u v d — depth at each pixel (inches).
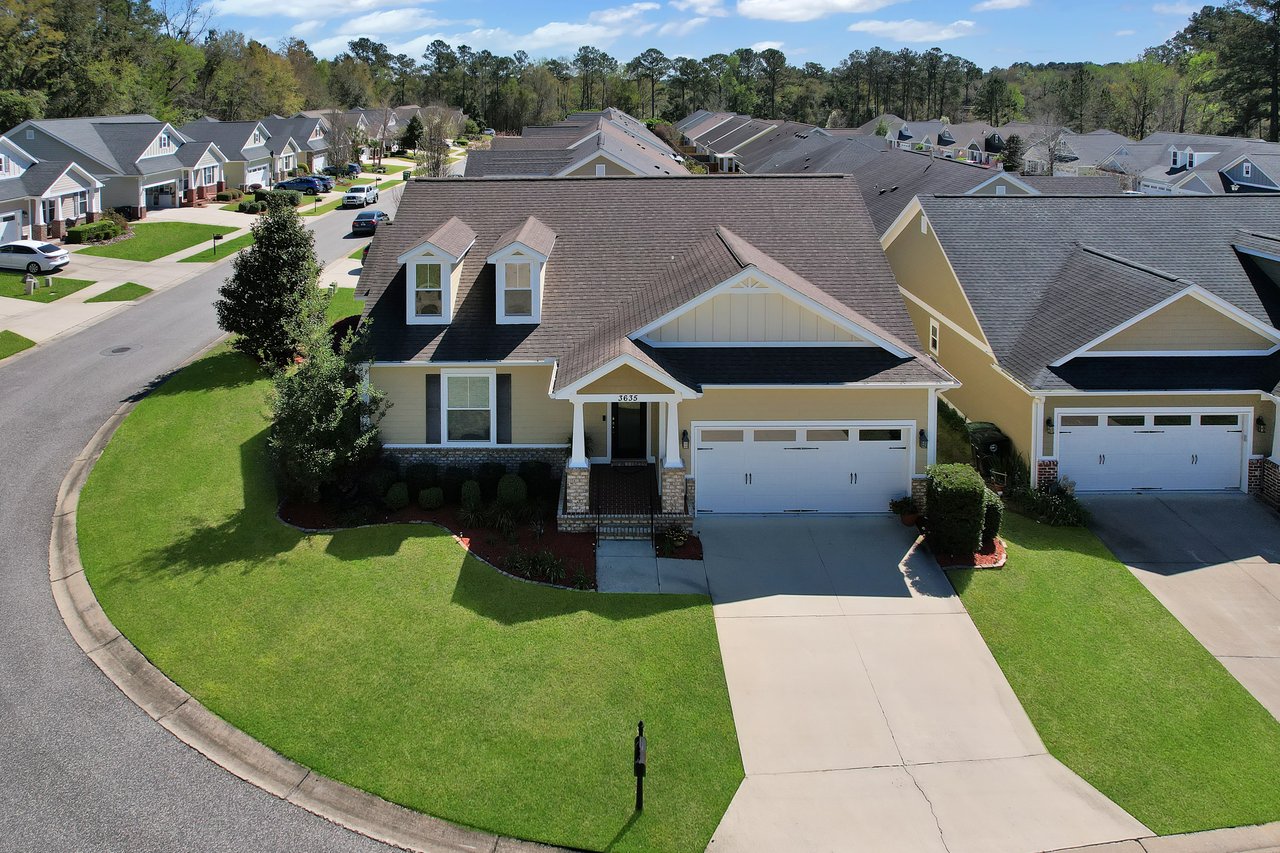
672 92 6574.8
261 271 1084.5
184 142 2522.1
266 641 607.8
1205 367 840.3
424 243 826.8
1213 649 623.2
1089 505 836.0
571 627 633.0
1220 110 4104.3
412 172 3462.1
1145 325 842.2
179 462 874.8
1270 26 3449.8
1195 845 463.5
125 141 2277.3
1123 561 740.7
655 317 800.3
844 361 802.2
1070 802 491.8
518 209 974.4
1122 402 839.1
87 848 445.1
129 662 585.6
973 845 462.3
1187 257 978.7
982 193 1411.2
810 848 458.9
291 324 847.1
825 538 773.3
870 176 1785.2
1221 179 2655.0
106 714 538.3
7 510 781.3
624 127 2810.0
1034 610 665.0
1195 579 711.1
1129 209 1071.6
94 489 818.2
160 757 506.0
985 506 733.9
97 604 649.0
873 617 655.8
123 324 1371.8
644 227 960.9
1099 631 641.6
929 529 757.3
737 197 999.6
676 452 764.6
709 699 566.3
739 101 6018.7
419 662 588.4
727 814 479.2
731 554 745.0
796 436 809.5
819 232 959.6
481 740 522.9
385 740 520.7
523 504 801.6
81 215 2016.5
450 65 6476.4
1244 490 856.9
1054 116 4623.5
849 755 523.5
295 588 669.9
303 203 2605.8
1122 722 552.1
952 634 636.7
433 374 841.5
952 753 526.9
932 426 802.2
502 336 845.8
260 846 450.9
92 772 493.7
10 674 570.9
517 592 674.8
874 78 6205.7
